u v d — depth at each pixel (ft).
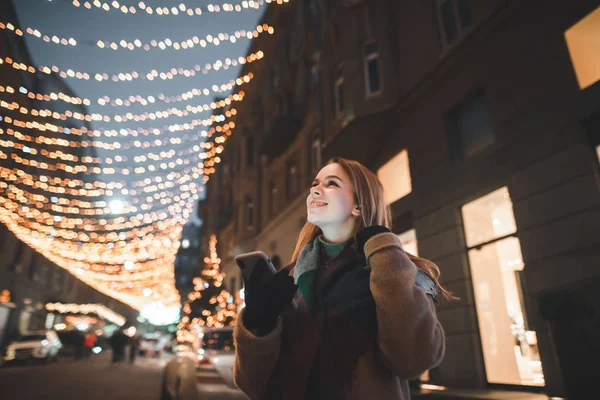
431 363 2.93
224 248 91.15
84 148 116.16
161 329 194.29
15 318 86.94
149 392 32.24
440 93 27.30
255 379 3.30
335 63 40.75
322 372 3.07
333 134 39.52
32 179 47.65
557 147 18.67
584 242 16.70
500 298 21.30
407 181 30.32
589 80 18.03
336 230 4.00
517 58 21.71
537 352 18.88
